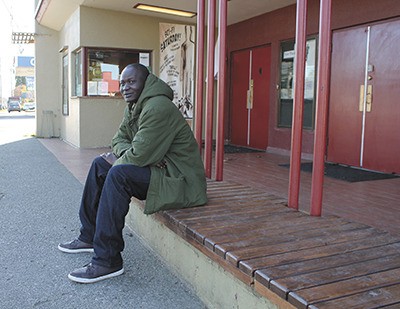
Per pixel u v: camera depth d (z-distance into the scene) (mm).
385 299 1676
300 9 3057
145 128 2697
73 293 2580
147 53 9539
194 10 8656
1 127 16719
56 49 11930
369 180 5359
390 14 5789
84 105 9117
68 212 4332
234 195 3502
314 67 7172
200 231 2525
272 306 1907
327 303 1638
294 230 2580
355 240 2404
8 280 2744
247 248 2246
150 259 3154
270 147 8391
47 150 9031
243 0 7484
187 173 2977
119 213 2688
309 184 5008
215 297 2385
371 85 6133
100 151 8805
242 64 9219
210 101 4234
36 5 11578
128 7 8711
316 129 2924
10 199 4836
